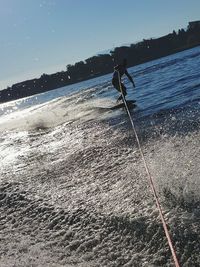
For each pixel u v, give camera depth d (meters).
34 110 26.17
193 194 5.31
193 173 6.01
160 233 4.84
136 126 11.03
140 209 5.49
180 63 36.12
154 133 9.48
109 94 23.59
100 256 5.02
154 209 5.32
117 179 7.07
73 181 7.75
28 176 8.93
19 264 5.27
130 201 5.88
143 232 5.03
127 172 7.25
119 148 9.07
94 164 8.45
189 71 25.28
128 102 16.05
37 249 5.61
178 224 4.80
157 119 11.20
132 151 8.52
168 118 10.84
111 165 8.02
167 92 17.66
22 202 7.34
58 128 15.07
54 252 5.41
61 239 5.67
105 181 7.19
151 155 7.77
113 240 5.21
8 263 5.39
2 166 10.78
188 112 10.88
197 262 4.30
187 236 4.59
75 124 14.82
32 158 10.80
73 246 5.41
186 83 18.89
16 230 6.43
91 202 6.37
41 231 6.10
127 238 5.11
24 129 17.05
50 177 8.42
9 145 14.17
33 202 7.17
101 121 13.83
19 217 6.82
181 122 9.80
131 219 5.30
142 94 19.70
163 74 29.03
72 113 18.17
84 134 12.15
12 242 6.04
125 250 4.95
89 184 7.30
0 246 6.02
